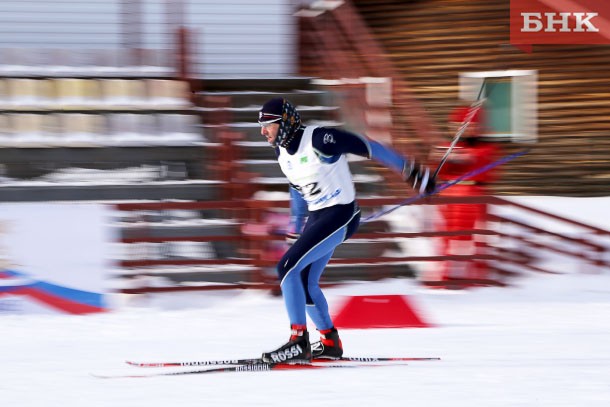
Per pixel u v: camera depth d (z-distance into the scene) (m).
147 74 42.44
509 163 48.56
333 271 30.66
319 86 44.34
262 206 28.73
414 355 21.11
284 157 19.55
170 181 37.09
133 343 22.53
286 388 18.03
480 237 30.48
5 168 38.03
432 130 37.44
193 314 26.17
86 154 38.38
